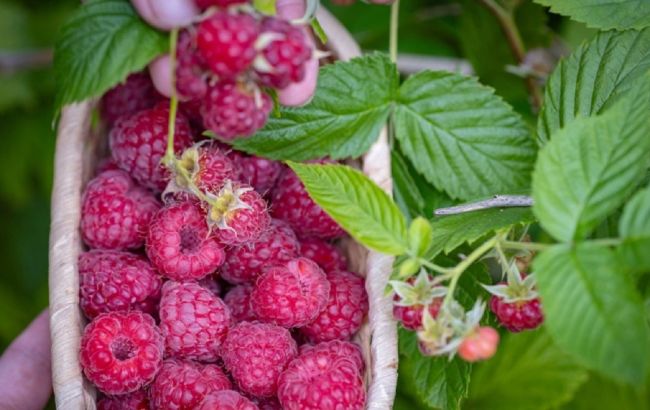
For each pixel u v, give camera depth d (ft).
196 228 1.33
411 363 1.39
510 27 1.60
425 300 1.23
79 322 1.33
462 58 1.74
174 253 1.32
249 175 1.41
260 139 1.39
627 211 1.17
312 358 1.32
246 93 1.19
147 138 1.38
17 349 1.49
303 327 1.38
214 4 1.19
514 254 1.28
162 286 1.36
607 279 1.16
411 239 1.23
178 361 1.34
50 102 1.82
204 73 1.20
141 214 1.38
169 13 1.21
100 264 1.35
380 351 1.32
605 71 1.36
